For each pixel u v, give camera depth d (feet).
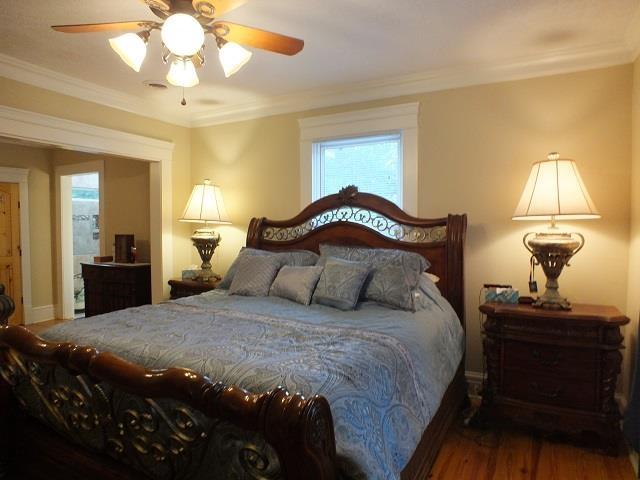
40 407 6.06
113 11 7.36
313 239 11.50
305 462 3.21
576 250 8.19
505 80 9.73
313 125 12.12
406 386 5.47
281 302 8.87
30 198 18.02
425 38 8.40
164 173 13.51
